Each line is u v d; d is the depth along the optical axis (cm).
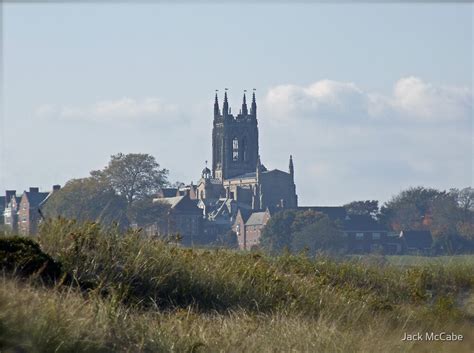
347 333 6212
